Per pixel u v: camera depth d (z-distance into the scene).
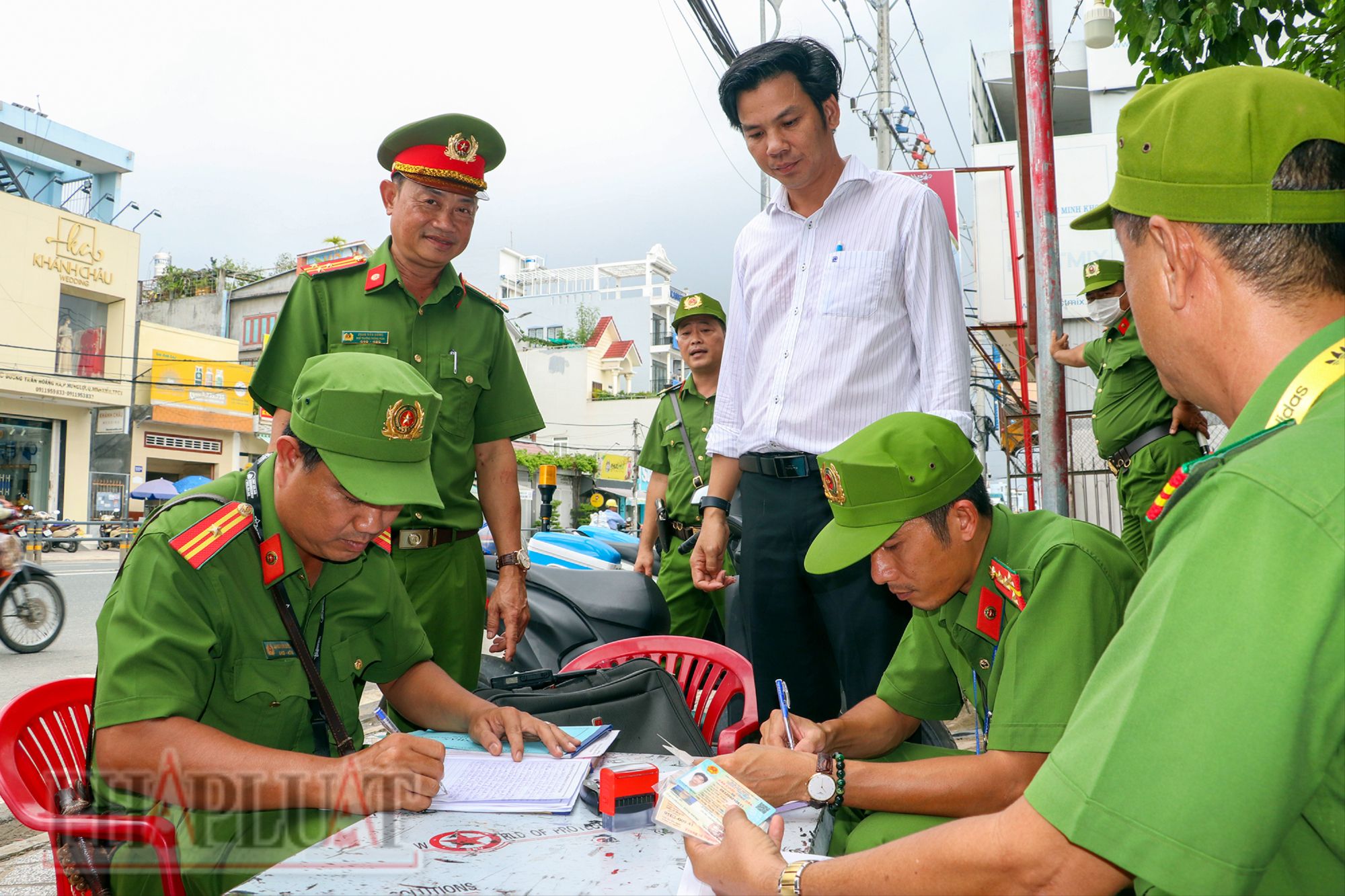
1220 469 0.95
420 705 2.21
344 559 1.88
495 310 3.32
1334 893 0.94
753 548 2.79
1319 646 0.84
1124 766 0.91
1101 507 7.50
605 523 8.02
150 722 1.65
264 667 1.85
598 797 1.65
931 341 2.72
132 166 27.11
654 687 2.53
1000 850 1.00
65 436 22.17
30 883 2.79
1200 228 1.01
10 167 24.11
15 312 20.69
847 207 2.83
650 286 54.06
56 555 19.81
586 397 41.34
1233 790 0.85
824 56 2.70
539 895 1.26
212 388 25.77
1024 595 1.89
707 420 4.82
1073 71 11.20
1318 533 0.85
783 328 2.88
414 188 2.94
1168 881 0.88
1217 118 0.99
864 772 1.82
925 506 1.91
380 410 1.76
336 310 3.04
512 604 3.19
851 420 2.71
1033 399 10.84
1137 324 1.11
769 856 1.24
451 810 1.63
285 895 1.24
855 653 2.63
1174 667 0.89
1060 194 8.81
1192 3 3.92
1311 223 0.97
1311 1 4.03
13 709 1.74
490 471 3.32
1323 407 0.93
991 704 2.02
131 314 23.30
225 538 1.82
